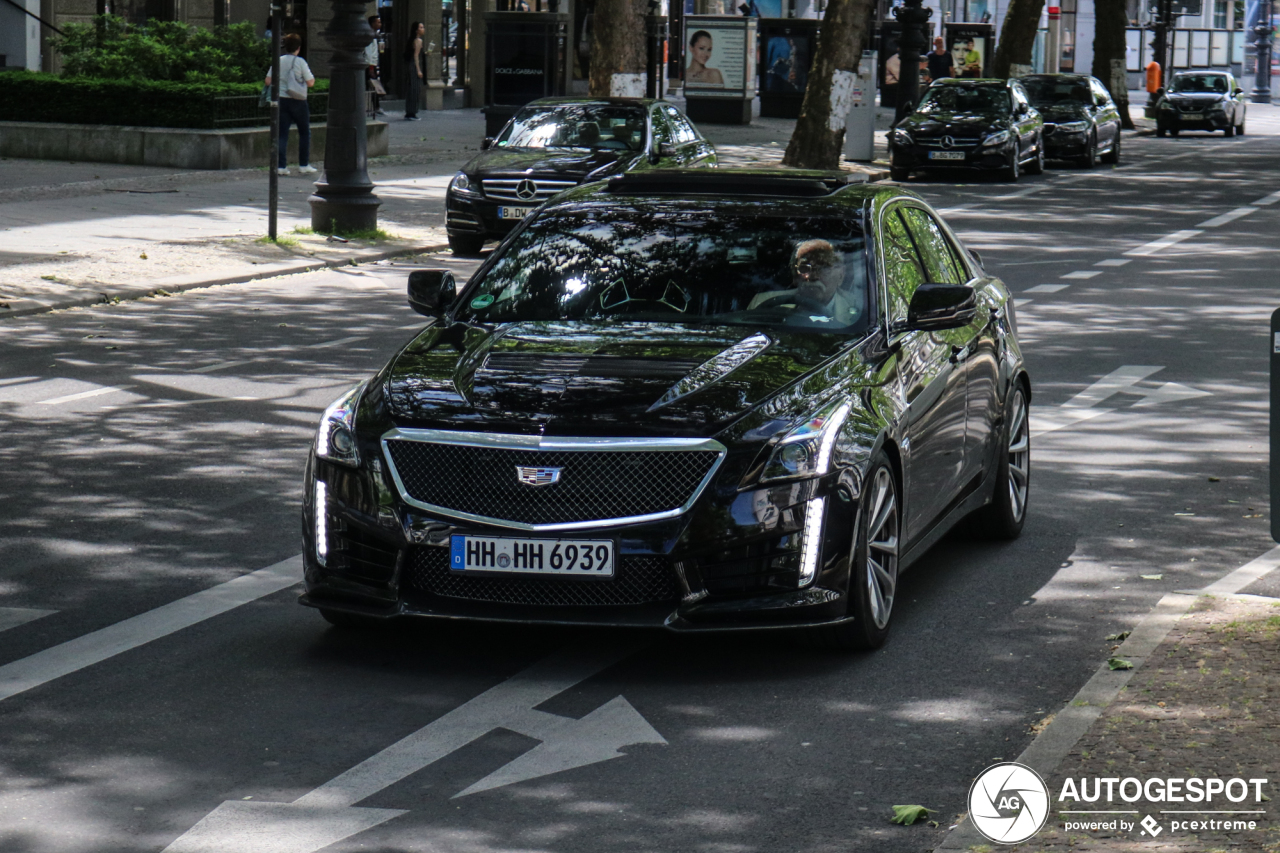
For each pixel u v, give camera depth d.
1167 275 17.84
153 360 12.55
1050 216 23.92
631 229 7.29
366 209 19.69
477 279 7.25
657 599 5.88
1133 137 46.81
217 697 5.79
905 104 35.62
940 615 6.79
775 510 5.84
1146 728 5.12
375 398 6.23
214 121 25.91
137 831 4.66
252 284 16.58
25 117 26.55
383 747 5.33
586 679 6.00
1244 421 10.76
